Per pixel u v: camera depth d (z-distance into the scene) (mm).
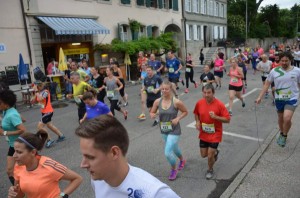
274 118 8820
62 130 8680
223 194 4461
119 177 1503
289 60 5785
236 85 9492
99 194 1602
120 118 9648
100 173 1451
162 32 25281
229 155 6148
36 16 14914
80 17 17422
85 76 10438
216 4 38438
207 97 4637
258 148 6449
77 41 17531
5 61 13820
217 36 39531
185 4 29812
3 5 13578
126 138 1518
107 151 1429
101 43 18859
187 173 5387
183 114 4902
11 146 4242
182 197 4598
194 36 32375
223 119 4617
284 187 4566
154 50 22094
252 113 9539
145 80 8562
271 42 54000
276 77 5945
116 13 20266
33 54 15031
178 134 5020
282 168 5219
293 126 7562
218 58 14609
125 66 19188
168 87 4852
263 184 4691
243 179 4887
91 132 1408
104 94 9742
